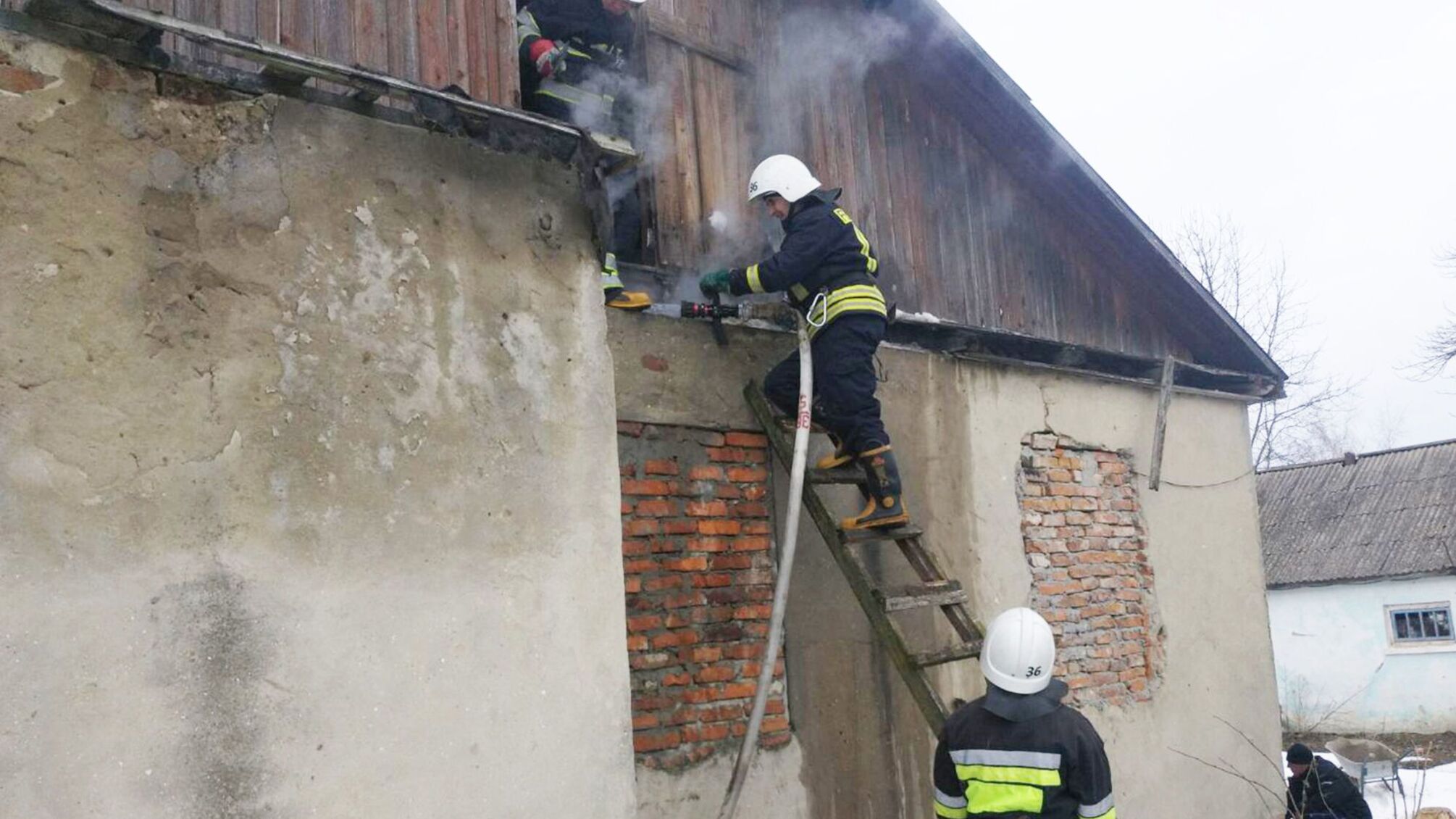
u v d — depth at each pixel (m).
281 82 3.06
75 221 2.68
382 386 3.12
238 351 2.88
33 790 2.44
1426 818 8.21
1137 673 6.95
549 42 4.80
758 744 4.71
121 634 2.60
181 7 3.92
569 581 3.42
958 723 3.56
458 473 3.23
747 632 4.82
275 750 2.77
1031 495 6.53
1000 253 7.36
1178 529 7.55
